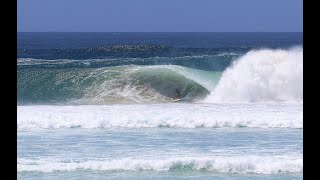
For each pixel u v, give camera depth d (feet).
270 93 307.58
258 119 224.33
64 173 157.38
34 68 348.18
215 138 199.31
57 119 223.10
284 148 184.03
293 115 235.61
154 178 154.20
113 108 254.88
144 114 236.63
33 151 179.93
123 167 161.48
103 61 394.73
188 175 156.87
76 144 189.98
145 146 186.91
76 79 326.44
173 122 220.23
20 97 318.65
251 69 313.32
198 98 311.68
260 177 155.63
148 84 321.73
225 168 161.17
